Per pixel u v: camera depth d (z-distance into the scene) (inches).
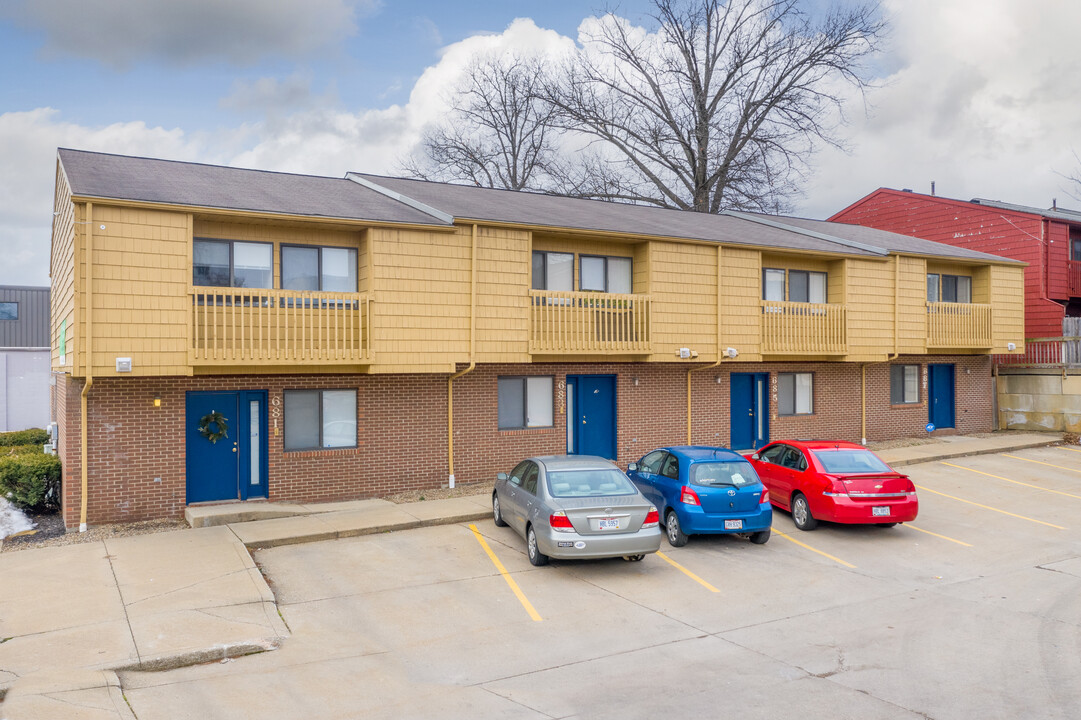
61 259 629.6
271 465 602.2
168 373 525.3
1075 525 575.5
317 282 613.9
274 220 566.6
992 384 1047.6
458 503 609.6
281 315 581.3
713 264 764.6
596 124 1576.0
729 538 541.0
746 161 1485.0
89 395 538.0
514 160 1640.0
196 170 705.6
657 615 385.1
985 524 578.6
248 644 335.0
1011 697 289.1
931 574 458.3
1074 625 370.6
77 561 456.8
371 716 274.7
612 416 766.5
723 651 337.4
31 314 1411.2
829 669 316.8
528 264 667.4
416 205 680.4
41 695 282.4
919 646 343.0
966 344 956.0
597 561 478.3
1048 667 318.3
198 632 347.9
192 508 567.5
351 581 433.4
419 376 662.5
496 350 650.8
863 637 354.6
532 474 493.7
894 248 921.5
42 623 357.1
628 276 757.3
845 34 1412.4
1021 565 477.7
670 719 270.4
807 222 1133.7
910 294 906.7
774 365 864.9
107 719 266.5
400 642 348.2
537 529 450.9
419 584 429.4
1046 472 768.3
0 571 439.2
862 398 923.4
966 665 320.8
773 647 342.3
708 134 1505.9
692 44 1493.6
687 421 800.3
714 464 519.8
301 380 613.3
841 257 850.1
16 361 1256.8
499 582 434.3
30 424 1263.5
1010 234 1184.2
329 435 631.8
